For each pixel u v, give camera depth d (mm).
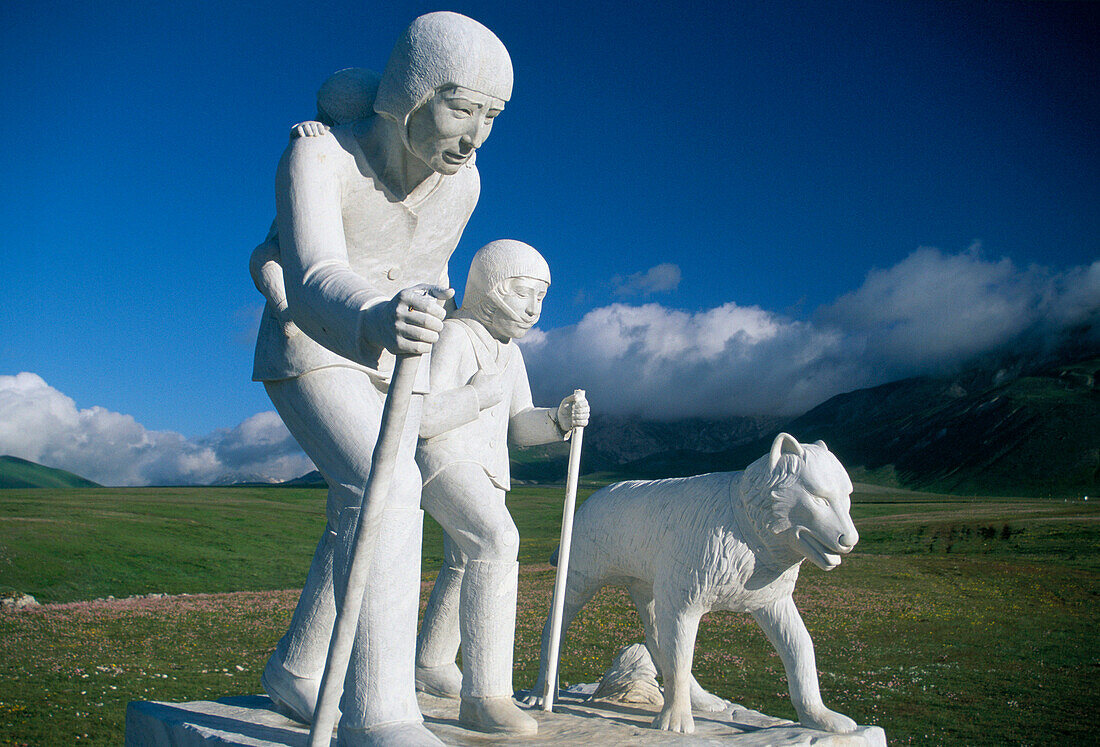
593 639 8750
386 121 2592
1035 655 8203
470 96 2400
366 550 2080
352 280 2166
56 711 6398
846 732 3158
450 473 3170
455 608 3637
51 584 11180
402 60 2426
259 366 2795
